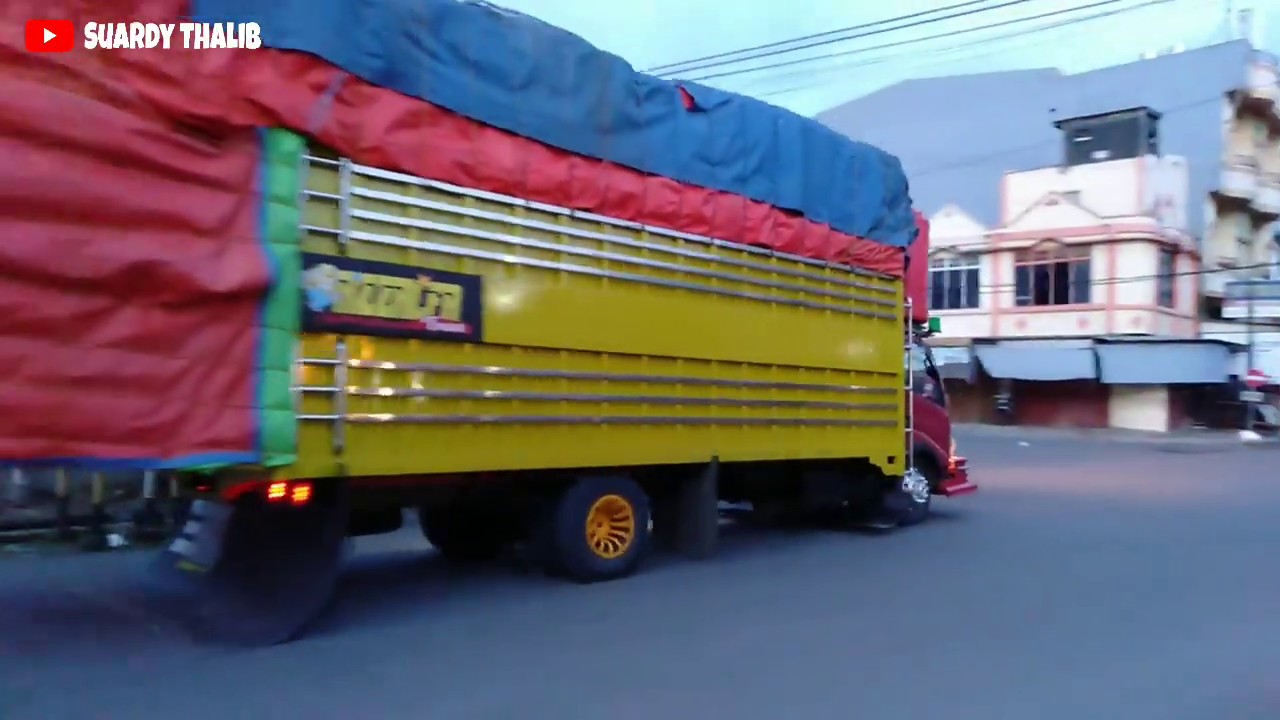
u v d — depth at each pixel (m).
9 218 4.98
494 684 5.70
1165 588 8.52
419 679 5.78
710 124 8.94
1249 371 32.38
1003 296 34.88
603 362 8.05
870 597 8.10
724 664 6.15
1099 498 15.44
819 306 10.18
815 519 12.43
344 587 8.30
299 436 6.12
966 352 35.03
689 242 8.75
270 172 5.94
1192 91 37.12
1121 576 9.05
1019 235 34.38
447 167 6.92
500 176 7.24
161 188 5.49
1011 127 42.00
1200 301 35.53
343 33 6.26
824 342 10.25
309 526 6.61
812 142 10.07
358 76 6.38
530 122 7.44
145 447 5.44
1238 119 36.62
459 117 7.00
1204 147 36.00
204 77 5.66
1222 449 27.06
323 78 6.17
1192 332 34.59
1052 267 34.09
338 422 6.30
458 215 7.01
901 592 8.31
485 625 7.05
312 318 6.14
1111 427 33.47
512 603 7.74
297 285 6.05
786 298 9.75
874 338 11.02
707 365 8.97
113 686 5.52
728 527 12.22
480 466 7.17
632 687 5.68
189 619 6.80
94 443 5.27
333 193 6.28
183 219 5.56
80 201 5.18
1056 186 34.78
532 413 7.52
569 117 7.73
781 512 12.55
